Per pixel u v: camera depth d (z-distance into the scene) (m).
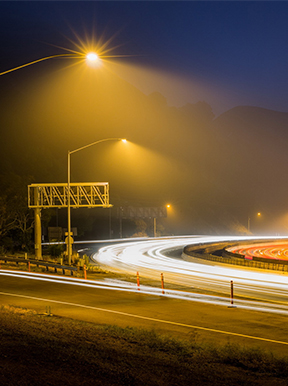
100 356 8.98
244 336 13.80
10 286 24.45
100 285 25.42
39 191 48.03
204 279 31.94
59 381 6.88
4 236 64.81
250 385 7.73
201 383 7.56
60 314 16.78
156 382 7.33
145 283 27.50
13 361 7.88
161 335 12.91
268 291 25.42
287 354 11.59
